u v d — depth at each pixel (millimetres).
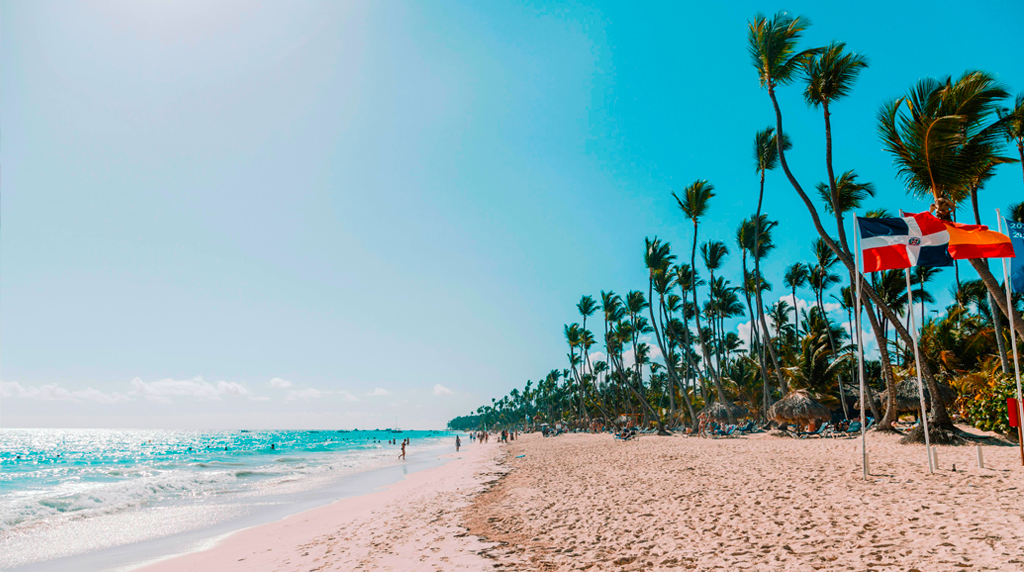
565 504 11141
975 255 10617
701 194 34594
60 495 20719
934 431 15109
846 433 24062
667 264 38125
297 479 27453
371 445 101625
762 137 29516
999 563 5043
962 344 26828
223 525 14008
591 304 64750
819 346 30656
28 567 10156
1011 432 14492
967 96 13297
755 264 31656
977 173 14062
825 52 17062
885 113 14539
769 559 6047
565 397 117938
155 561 9867
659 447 25719
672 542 7262
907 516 7117
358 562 7906
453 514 11398
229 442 129875
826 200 22219
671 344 50062
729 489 10664
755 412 40781
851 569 5402
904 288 29859
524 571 6648
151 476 33719
